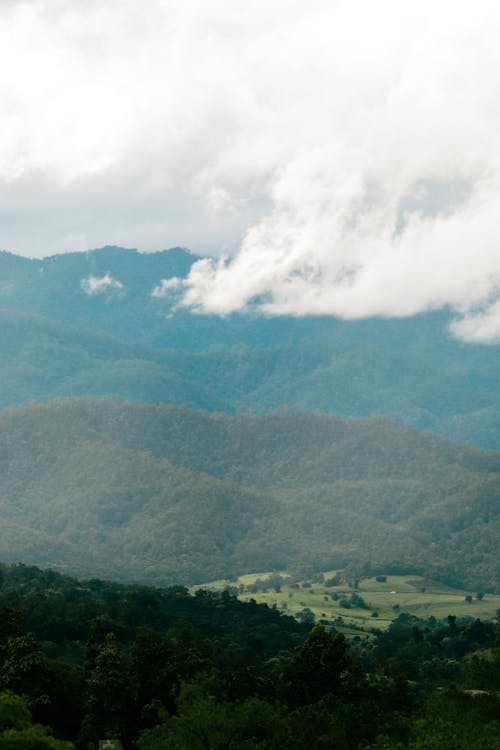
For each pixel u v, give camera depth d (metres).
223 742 80.69
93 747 106.06
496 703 79.50
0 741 70.19
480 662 83.19
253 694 110.56
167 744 80.38
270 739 82.25
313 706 92.50
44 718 110.44
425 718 83.19
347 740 88.25
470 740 72.81
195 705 84.81
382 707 111.25
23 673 109.44
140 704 110.00
